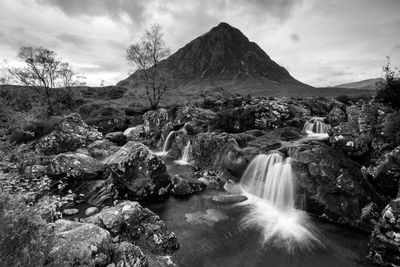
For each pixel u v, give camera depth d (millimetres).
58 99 41219
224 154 16453
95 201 12164
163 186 13789
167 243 8344
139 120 39031
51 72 37844
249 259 8258
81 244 5930
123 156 13469
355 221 9773
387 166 9375
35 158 16297
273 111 21750
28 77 35625
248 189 14086
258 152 14859
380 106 11930
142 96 53906
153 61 42719
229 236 9594
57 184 13188
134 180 13055
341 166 11047
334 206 10453
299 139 17344
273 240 9352
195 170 17828
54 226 6672
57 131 21844
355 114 12961
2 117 26688
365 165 11273
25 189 11836
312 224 10383
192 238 9367
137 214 8570
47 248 5281
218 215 11281
